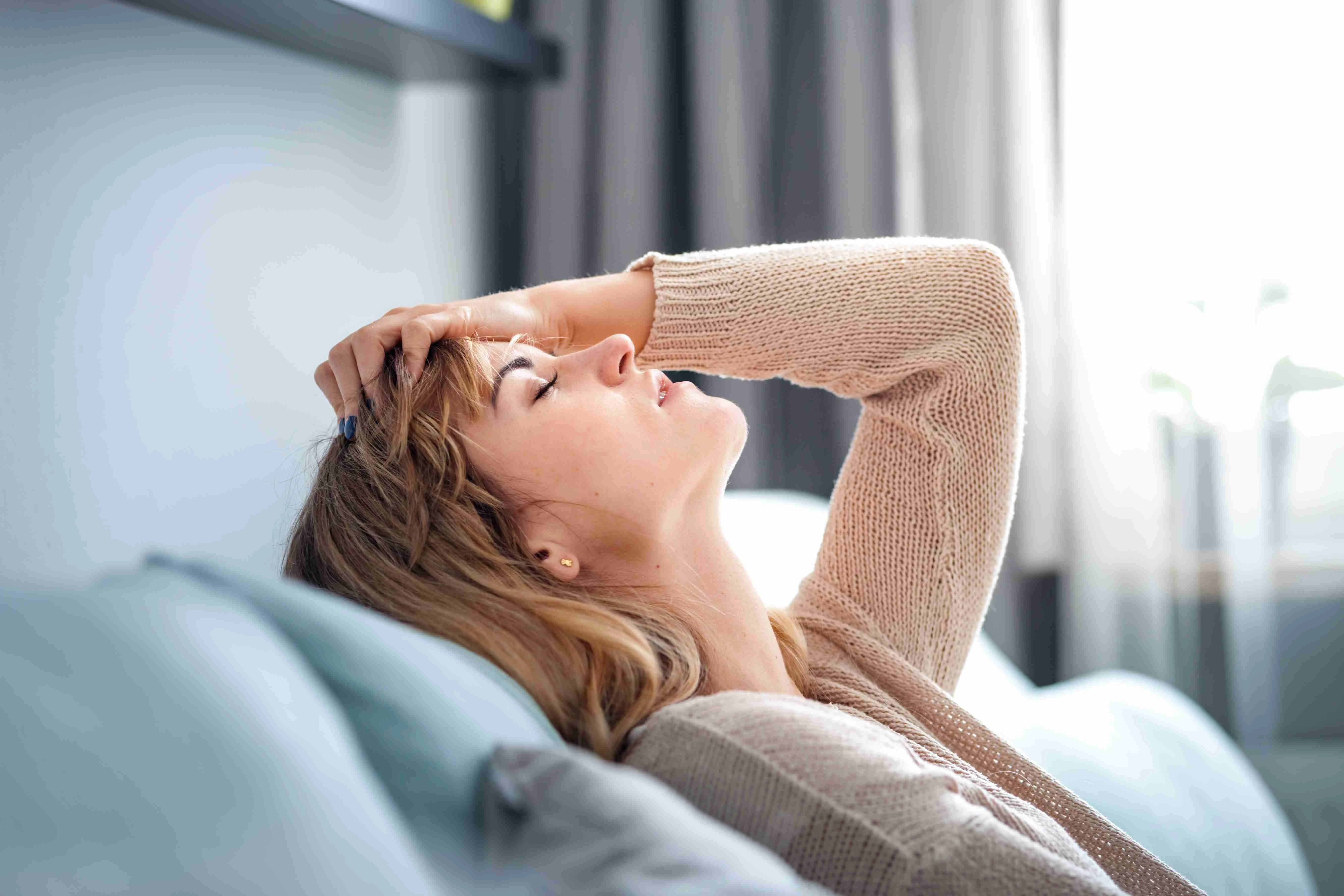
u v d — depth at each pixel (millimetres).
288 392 1520
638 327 1117
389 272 1794
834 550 1159
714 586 975
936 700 1023
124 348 1222
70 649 472
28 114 1102
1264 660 2219
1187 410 2264
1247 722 2232
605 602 912
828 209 2205
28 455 1082
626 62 2184
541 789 566
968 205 2199
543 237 2213
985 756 994
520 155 2256
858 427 1213
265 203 1482
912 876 654
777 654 983
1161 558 2229
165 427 1284
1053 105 2205
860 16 2178
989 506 1142
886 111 2195
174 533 1291
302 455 1537
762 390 2236
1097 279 2193
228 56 1413
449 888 524
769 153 2260
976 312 1147
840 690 1011
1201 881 1194
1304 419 2252
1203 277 2219
